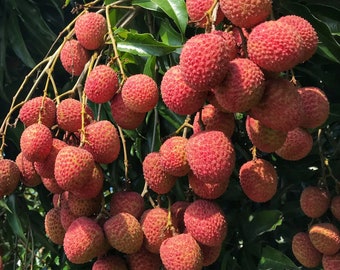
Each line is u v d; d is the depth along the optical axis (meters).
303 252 0.64
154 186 0.47
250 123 0.42
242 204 0.66
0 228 0.73
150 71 0.56
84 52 0.55
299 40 0.37
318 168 0.69
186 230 0.46
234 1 0.38
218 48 0.36
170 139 0.45
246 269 0.63
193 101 0.40
